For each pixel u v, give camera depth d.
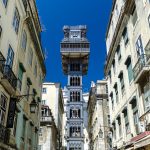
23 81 18.94
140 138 12.40
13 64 16.59
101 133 35.59
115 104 22.95
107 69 27.36
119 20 21.25
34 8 23.52
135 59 17.05
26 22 20.16
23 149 18.42
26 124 19.62
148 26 14.90
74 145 56.06
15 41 17.16
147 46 14.45
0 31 14.27
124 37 20.44
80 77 65.19
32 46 22.83
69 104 61.22
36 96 24.39
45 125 35.22
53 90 47.84
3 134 13.45
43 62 27.64
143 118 14.16
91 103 49.56
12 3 16.56
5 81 13.58
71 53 67.25
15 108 15.08
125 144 17.53
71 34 70.56
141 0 16.23
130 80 18.14
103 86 40.41
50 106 46.25
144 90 15.07
